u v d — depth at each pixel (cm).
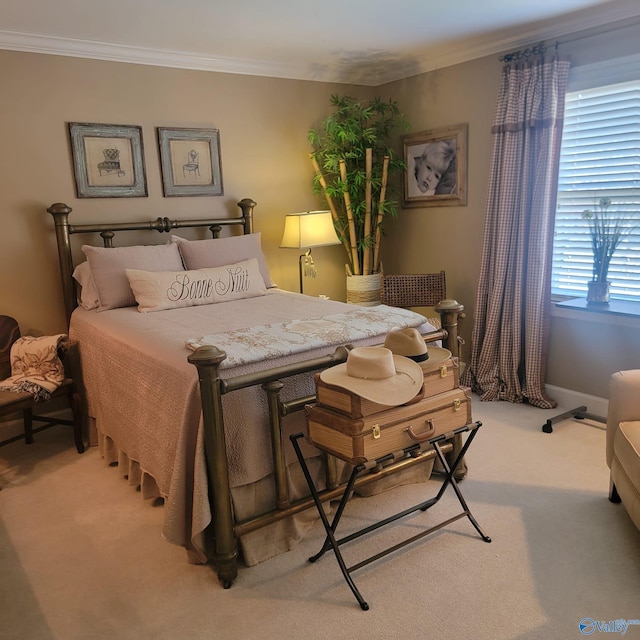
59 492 275
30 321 342
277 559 218
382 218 438
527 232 355
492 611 184
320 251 460
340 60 402
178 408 212
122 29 313
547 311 357
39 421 346
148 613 190
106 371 285
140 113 363
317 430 200
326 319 268
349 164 432
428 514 243
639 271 330
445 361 212
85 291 335
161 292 320
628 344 327
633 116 316
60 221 332
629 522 232
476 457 295
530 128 342
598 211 340
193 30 320
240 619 186
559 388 367
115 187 359
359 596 189
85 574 212
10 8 274
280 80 417
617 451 225
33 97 326
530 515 240
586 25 320
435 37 350
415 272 455
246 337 236
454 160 405
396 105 447
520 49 353
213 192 398
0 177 322
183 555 223
